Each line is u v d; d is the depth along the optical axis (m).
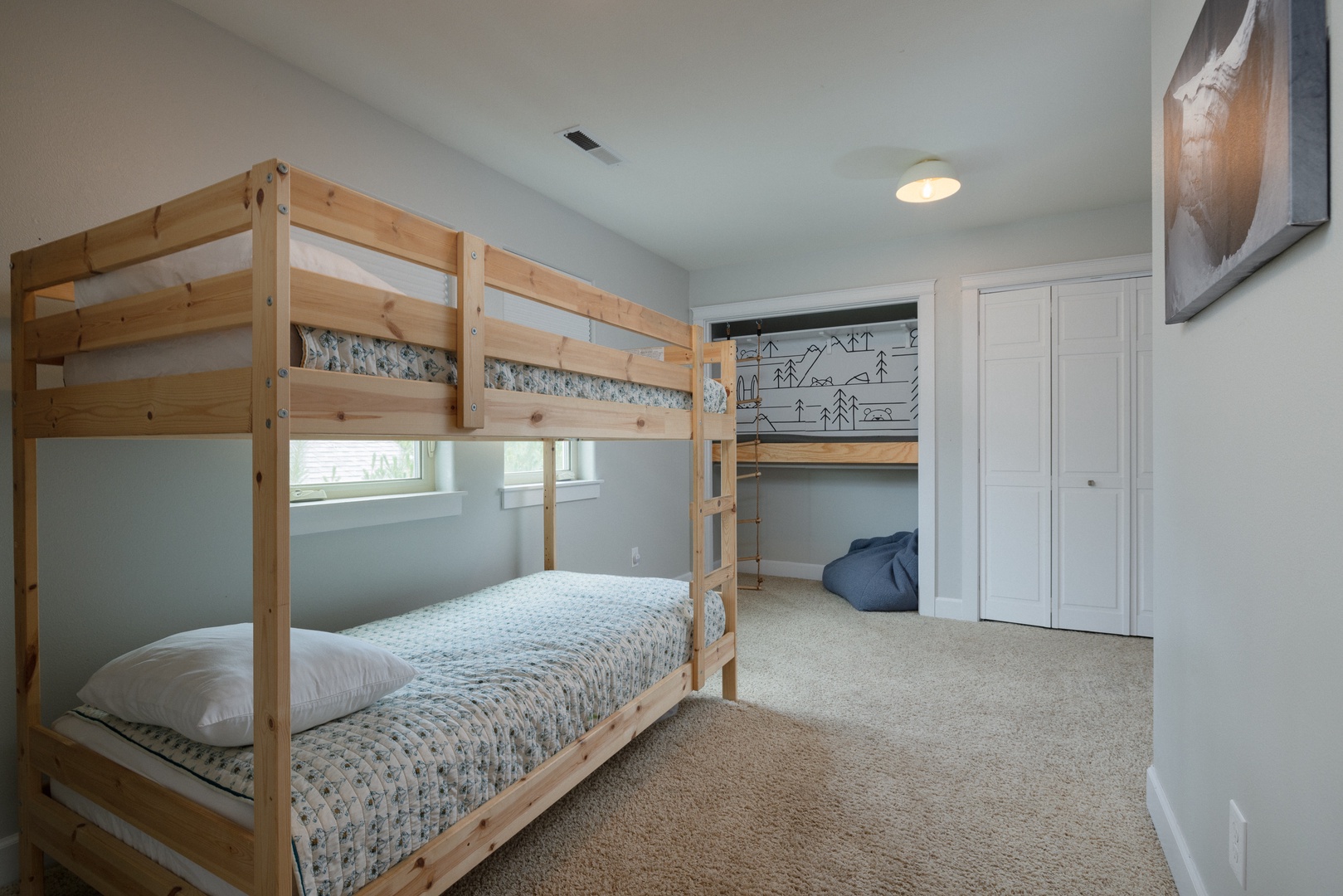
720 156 2.95
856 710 2.64
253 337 1.02
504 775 1.51
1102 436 3.67
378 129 2.51
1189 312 1.46
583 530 3.72
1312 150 0.85
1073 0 1.90
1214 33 1.21
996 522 3.95
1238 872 1.19
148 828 1.22
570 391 1.78
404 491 2.72
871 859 1.68
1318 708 0.90
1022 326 3.86
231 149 2.03
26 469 1.49
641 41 2.09
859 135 2.75
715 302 4.81
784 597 4.77
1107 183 3.29
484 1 1.89
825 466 5.50
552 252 3.45
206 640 1.45
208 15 1.95
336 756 1.24
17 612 1.49
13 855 1.61
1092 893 1.55
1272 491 1.05
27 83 1.62
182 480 1.93
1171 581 1.70
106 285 1.32
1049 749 2.29
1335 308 0.84
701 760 2.22
